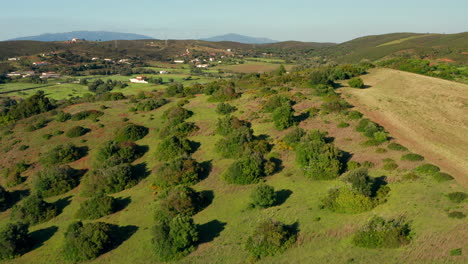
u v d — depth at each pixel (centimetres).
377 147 4356
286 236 2711
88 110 6856
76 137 5753
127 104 7656
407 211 2800
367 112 5847
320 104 6341
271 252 2588
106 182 4156
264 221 2859
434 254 2247
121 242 3092
